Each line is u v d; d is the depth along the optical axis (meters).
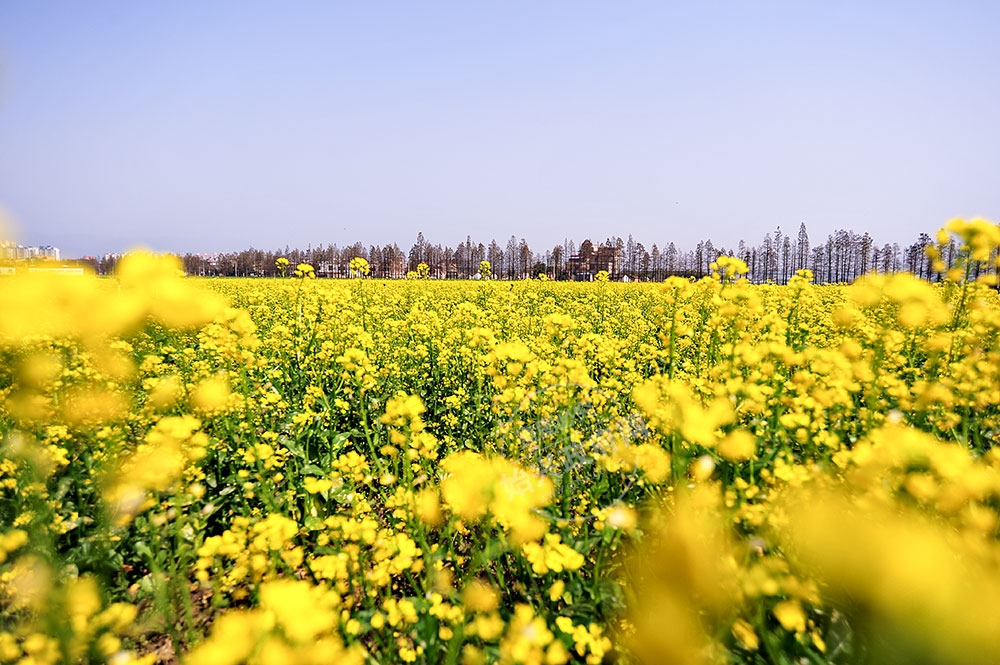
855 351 3.36
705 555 1.25
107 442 2.73
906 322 3.08
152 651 2.26
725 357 4.29
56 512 2.73
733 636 1.58
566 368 3.47
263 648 1.24
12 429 2.66
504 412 3.80
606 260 79.81
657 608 1.20
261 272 83.00
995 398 2.70
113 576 2.62
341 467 3.12
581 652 1.71
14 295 1.46
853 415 3.30
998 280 3.43
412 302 14.63
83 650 1.80
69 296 1.58
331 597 1.76
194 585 2.60
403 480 2.71
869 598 0.79
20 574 2.07
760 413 2.88
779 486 2.05
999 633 0.72
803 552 1.51
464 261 88.62
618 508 2.12
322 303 8.27
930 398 2.65
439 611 1.87
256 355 5.57
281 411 4.43
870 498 1.47
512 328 8.41
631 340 7.32
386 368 5.22
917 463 1.46
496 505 1.93
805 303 6.28
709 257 72.44
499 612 2.13
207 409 3.56
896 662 0.78
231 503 3.29
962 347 3.73
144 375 3.90
